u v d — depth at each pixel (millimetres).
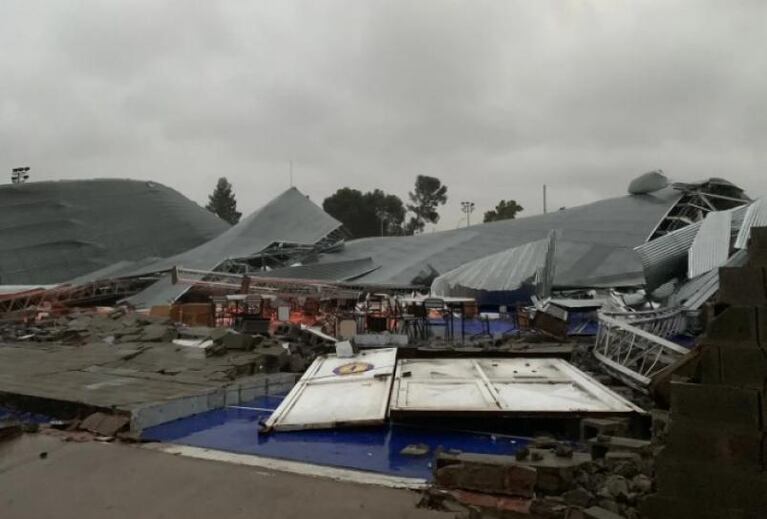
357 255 87438
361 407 11289
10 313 42344
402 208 172500
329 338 22016
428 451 9414
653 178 80062
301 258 85188
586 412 9891
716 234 30641
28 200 104750
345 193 159375
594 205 82375
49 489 6703
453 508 5973
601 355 15711
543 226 78500
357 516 5754
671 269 32812
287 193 100375
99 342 22516
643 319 19500
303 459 8969
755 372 4969
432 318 36094
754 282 5188
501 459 6863
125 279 68188
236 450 9539
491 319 37438
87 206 109938
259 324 24031
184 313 33250
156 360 17578
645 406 11539
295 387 12977
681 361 6375
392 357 14789
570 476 6398
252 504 6145
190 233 117625
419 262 75812
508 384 12008
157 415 11430
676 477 5090
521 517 5785
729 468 4883
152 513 5930
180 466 7574
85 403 11688
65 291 60344
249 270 80500
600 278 58250
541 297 43469
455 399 10953
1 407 12898
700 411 5062
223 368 15859
